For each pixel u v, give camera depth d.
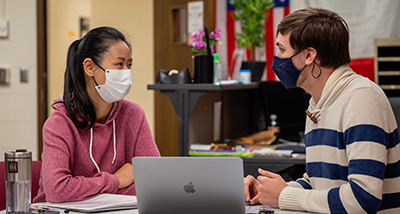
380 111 1.44
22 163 1.41
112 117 1.97
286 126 3.69
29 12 4.78
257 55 4.64
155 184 1.39
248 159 2.89
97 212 1.53
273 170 2.84
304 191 1.50
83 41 1.88
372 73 4.32
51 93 5.07
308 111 1.62
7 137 4.88
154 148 2.08
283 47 1.60
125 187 1.87
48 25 4.98
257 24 3.91
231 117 3.69
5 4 4.84
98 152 1.93
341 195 1.42
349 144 1.45
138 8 5.54
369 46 4.32
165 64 4.59
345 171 1.51
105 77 1.85
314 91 1.63
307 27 1.55
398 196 1.51
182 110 2.99
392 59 3.99
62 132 1.82
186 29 4.46
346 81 1.53
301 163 2.79
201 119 3.18
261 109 4.09
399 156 1.51
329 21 1.56
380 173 1.40
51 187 1.69
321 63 1.57
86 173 1.91
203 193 1.37
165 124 4.64
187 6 4.36
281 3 4.59
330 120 1.55
